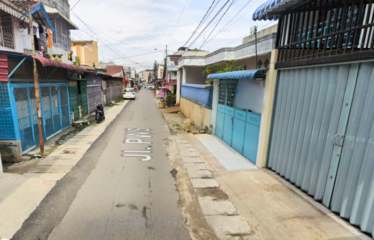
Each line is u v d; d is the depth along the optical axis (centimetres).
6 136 545
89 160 570
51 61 605
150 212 350
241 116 636
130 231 302
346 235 288
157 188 434
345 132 318
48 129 750
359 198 297
